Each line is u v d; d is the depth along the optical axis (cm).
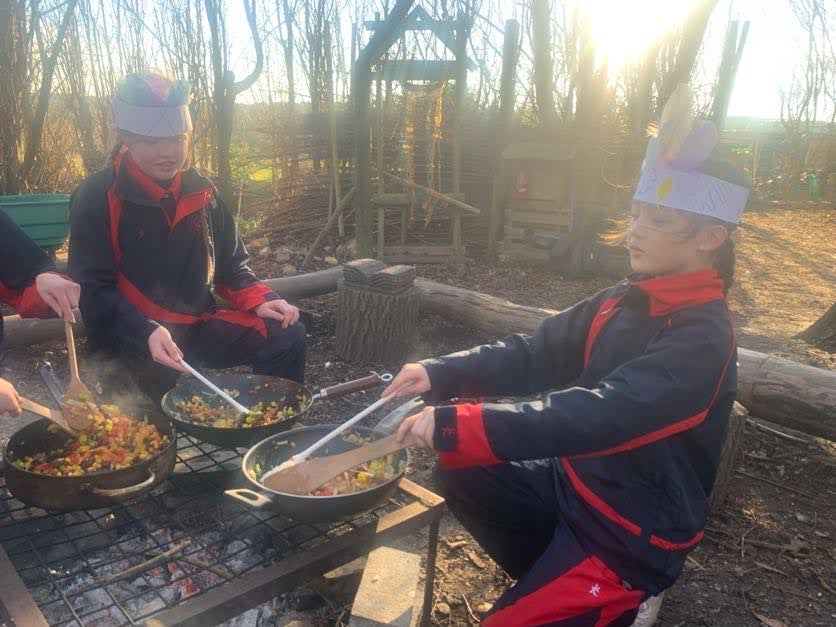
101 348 302
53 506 185
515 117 745
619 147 675
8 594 158
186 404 248
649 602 220
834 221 1202
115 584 204
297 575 175
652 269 175
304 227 758
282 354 310
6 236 233
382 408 378
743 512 293
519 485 196
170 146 269
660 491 171
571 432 161
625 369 166
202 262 302
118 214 280
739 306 634
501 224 724
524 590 174
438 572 249
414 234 727
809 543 275
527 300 603
